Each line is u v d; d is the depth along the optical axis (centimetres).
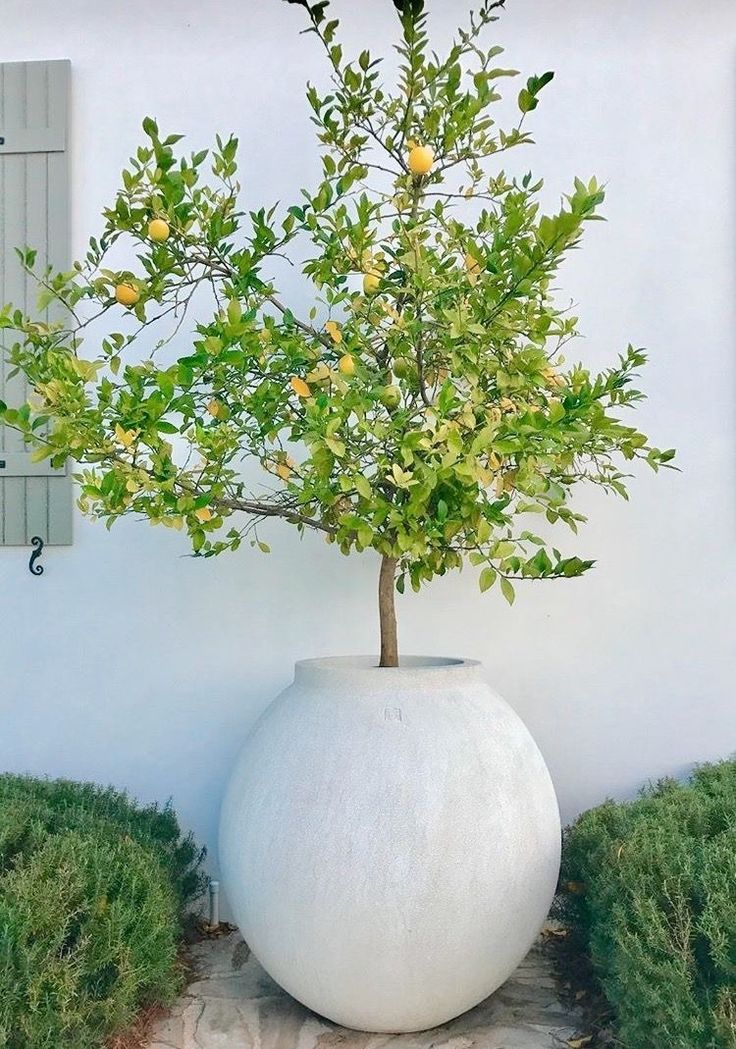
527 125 325
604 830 259
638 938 204
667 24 322
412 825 217
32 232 332
